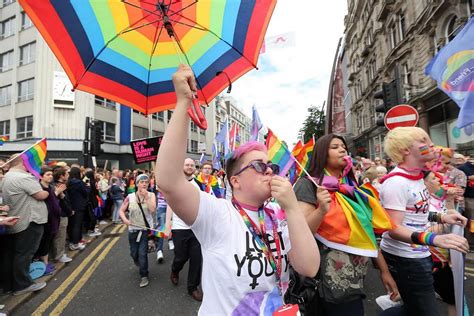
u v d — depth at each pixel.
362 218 1.79
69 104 20.48
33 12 1.20
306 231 1.18
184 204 1.12
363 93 24.84
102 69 1.38
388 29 18.73
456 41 3.40
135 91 1.49
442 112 12.12
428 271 1.97
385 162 9.30
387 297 2.81
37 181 3.94
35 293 3.84
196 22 1.49
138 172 11.48
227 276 1.16
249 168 1.27
